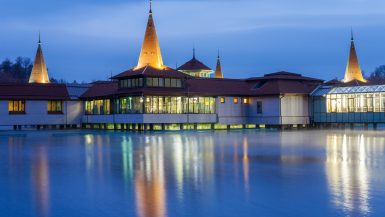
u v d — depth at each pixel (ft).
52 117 255.09
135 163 88.07
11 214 48.93
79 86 272.31
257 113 253.65
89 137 178.40
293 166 81.71
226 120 249.34
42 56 332.80
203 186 62.59
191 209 50.01
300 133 196.95
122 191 59.62
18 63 642.22
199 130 231.91
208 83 253.65
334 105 244.42
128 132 215.72
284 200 53.47
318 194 56.29
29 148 125.49
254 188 60.75
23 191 60.34
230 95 249.55
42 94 253.03
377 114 228.02
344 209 48.78
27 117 246.68
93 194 58.03
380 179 66.49
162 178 69.51
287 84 251.60
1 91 240.32
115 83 262.26
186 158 96.12
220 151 111.45
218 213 48.34
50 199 55.47
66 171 77.77
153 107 224.33
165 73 233.35
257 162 88.17
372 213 47.03
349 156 97.76
